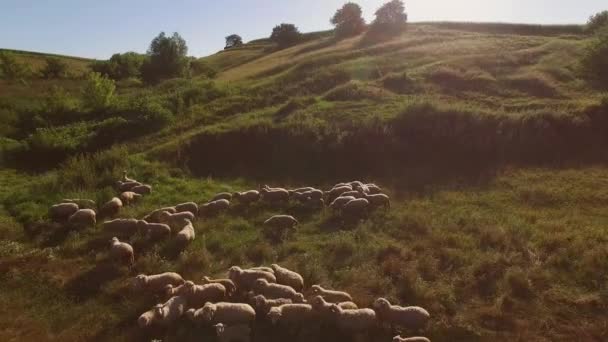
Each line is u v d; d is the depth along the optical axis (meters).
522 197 16.16
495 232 12.90
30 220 14.45
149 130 25.39
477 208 15.31
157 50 49.91
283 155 21.00
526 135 20.56
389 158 20.17
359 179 18.94
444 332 9.09
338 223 14.24
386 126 21.27
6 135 28.17
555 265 11.28
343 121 22.66
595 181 17.20
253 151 21.56
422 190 17.17
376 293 10.35
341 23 56.81
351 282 10.77
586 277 10.72
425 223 13.80
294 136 21.45
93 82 30.70
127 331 9.12
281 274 10.58
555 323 9.26
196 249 12.48
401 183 17.97
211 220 14.39
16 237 13.56
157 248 12.41
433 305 9.80
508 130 20.81
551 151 20.11
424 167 19.55
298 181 19.14
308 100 26.52
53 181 17.73
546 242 12.31
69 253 12.43
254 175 19.92
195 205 15.12
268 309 9.18
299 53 49.25
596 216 14.41
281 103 28.23
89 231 13.66
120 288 10.66
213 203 15.26
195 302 9.52
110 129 24.98
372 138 20.81
